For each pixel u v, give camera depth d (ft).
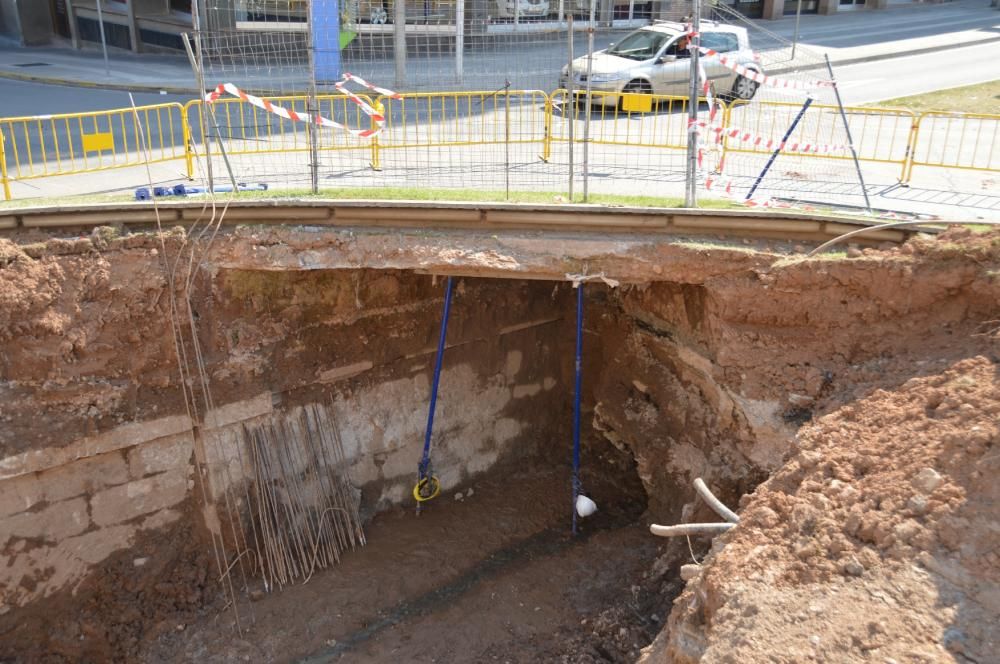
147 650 29.66
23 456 26.91
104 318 27.99
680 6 53.36
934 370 23.62
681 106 51.60
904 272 25.58
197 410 30.30
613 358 37.91
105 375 28.45
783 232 28.73
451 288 33.78
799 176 38.17
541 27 44.98
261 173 37.50
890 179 38.09
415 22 45.47
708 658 17.39
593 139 43.98
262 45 43.24
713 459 30.42
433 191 32.48
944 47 77.77
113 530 29.53
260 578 32.19
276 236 28.99
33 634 28.35
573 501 35.70
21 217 27.14
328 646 30.12
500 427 39.14
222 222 29.19
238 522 31.78
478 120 47.01
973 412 20.26
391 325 34.60
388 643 30.27
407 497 36.73
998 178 38.58
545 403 40.50
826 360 26.81
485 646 30.19
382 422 35.37
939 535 17.71
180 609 30.60
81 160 39.96
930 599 16.65
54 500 28.09
